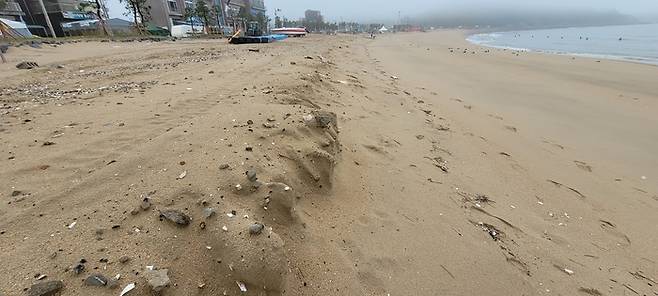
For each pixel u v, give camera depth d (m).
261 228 2.71
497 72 16.73
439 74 16.08
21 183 3.27
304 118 4.87
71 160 3.73
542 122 8.94
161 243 2.61
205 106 5.75
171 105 5.83
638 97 11.48
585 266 3.68
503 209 4.56
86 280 2.26
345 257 3.16
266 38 30.69
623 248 4.08
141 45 22.91
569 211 4.77
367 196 4.20
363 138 5.97
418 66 18.77
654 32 66.75
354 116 7.01
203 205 2.93
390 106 8.58
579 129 8.47
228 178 3.28
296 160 3.92
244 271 2.48
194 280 2.42
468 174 5.45
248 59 13.09
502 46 38.41
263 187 3.24
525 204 4.80
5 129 4.64
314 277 2.86
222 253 2.55
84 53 16.27
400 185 4.63
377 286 2.97
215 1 77.19
